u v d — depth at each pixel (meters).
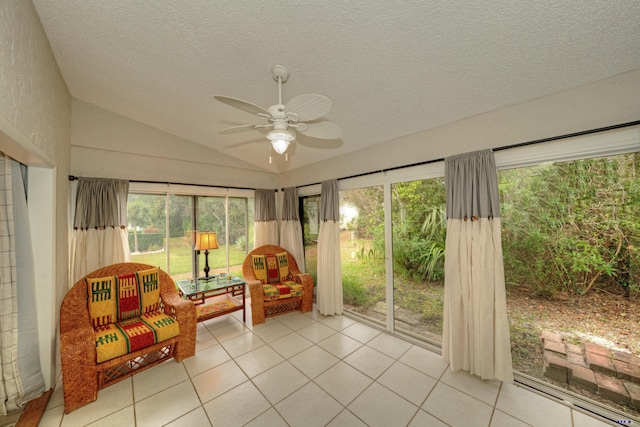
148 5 1.52
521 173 2.07
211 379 2.14
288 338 2.84
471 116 2.22
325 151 3.40
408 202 2.81
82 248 2.71
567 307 1.89
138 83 2.43
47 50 1.87
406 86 1.98
